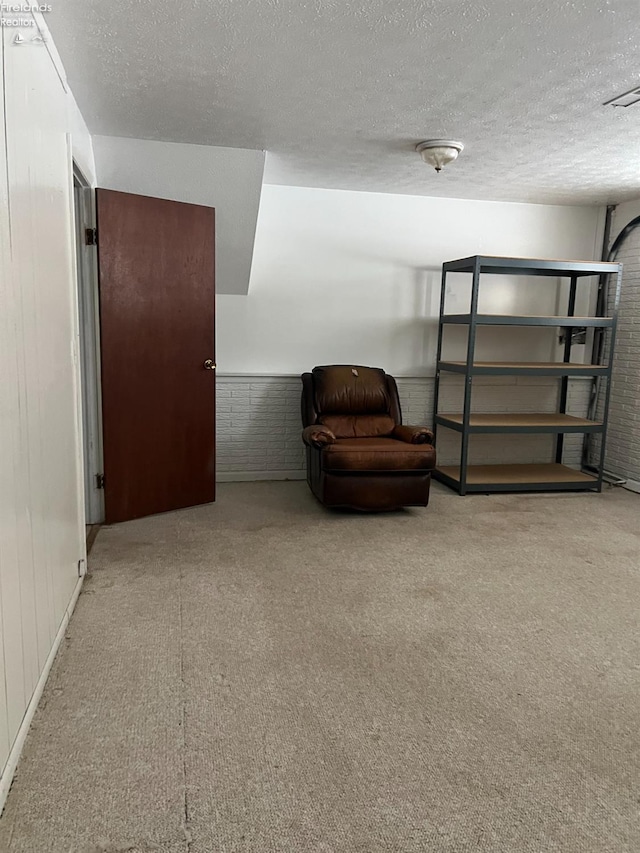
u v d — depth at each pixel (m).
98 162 3.64
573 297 5.18
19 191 1.69
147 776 1.63
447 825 1.50
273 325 4.79
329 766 1.69
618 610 2.70
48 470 2.05
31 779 1.61
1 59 1.52
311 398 4.44
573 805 1.58
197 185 3.87
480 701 2.01
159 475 3.82
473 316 4.37
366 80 2.65
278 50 2.38
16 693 1.64
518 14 2.05
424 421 5.16
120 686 2.03
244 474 4.84
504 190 4.63
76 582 2.65
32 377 1.83
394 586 2.89
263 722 1.87
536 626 2.53
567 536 3.68
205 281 3.84
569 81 2.61
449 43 2.28
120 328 3.50
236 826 1.48
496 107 2.93
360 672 2.16
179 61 2.49
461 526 3.81
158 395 3.73
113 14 2.10
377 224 4.84
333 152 3.75
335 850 1.42
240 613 2.57
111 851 1.40
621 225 5.05
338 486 3.86
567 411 5.40
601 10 2.01
